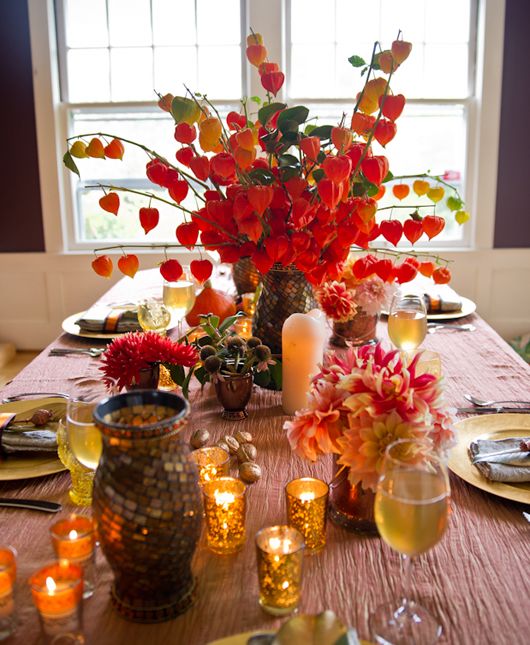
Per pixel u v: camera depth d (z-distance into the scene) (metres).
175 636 0.80
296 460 1.23
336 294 1.74
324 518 0.96
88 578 0.86
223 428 1.37
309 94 3.88
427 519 0.75
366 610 0.85
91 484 1.08
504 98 3.72
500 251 3.86
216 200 1.35
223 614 0.84
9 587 0.79
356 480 0.93
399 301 1.62
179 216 4.07
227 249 1.40
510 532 1.01
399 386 0.93
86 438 0.99
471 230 3.91
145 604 0.83
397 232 1.32
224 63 3.84
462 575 0.91
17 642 0.79
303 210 1.20
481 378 1.67
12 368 3.76
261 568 0.83
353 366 1.05
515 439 1.23
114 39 3.83
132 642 0.79
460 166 3.93
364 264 1.43
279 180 1.36
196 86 3.87
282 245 1.25
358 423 0.94
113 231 4.09
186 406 0.84
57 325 4.06
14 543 0.99
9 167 3.86
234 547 0.96
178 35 3.82
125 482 0.79
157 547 0.79
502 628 0.82
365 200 1.26
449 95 3.83
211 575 0.92
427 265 1.45
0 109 3.79
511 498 1.07
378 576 0.91
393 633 0.80
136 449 0.79
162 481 0.79
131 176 4.02
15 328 4.07
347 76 3.84
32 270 3.98
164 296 1.85
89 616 0.83
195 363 1.36
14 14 3.69
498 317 3.96
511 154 3.78
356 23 3.79
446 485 0.77
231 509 0.94
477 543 0.98
